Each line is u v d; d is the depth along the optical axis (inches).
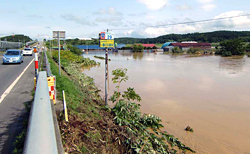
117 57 2428.6
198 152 259.0
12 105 243.9
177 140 281.0
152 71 1025.5
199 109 417.7
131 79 764.6
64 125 190.5
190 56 2496.3
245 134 310.7
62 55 1093.1
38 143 50.8
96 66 1330.0
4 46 1689.2
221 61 1672.0
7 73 510.0
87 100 341.7
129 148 209.5
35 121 64.3
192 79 773.3
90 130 205.8
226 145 278.5
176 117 372.2
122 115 302.2
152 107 426.0
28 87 348.2
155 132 300.4
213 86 642.8
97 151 178.9
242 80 755.4
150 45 4810.5
